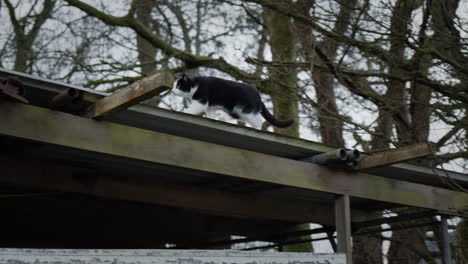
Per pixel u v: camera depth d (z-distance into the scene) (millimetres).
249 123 5461
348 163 4188
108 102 3064
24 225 5879
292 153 4270
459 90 6328
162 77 2768
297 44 9180
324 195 5184
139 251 2785
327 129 8406
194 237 6641
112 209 5637
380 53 6520
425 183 5398
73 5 9484
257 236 6418
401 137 7699
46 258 2533
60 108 3168
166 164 3381
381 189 4477
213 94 5352
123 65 9336
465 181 5109
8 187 4562
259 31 11234
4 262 2430
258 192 5020
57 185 4066
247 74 8898
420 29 6246
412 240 8469
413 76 6512
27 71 10289
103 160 3893
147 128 3668
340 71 6918
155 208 5684
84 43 10516
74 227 6055
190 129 3633
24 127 2918
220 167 3609
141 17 11422
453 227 7809
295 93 6715
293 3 6602
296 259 3395
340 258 3596
